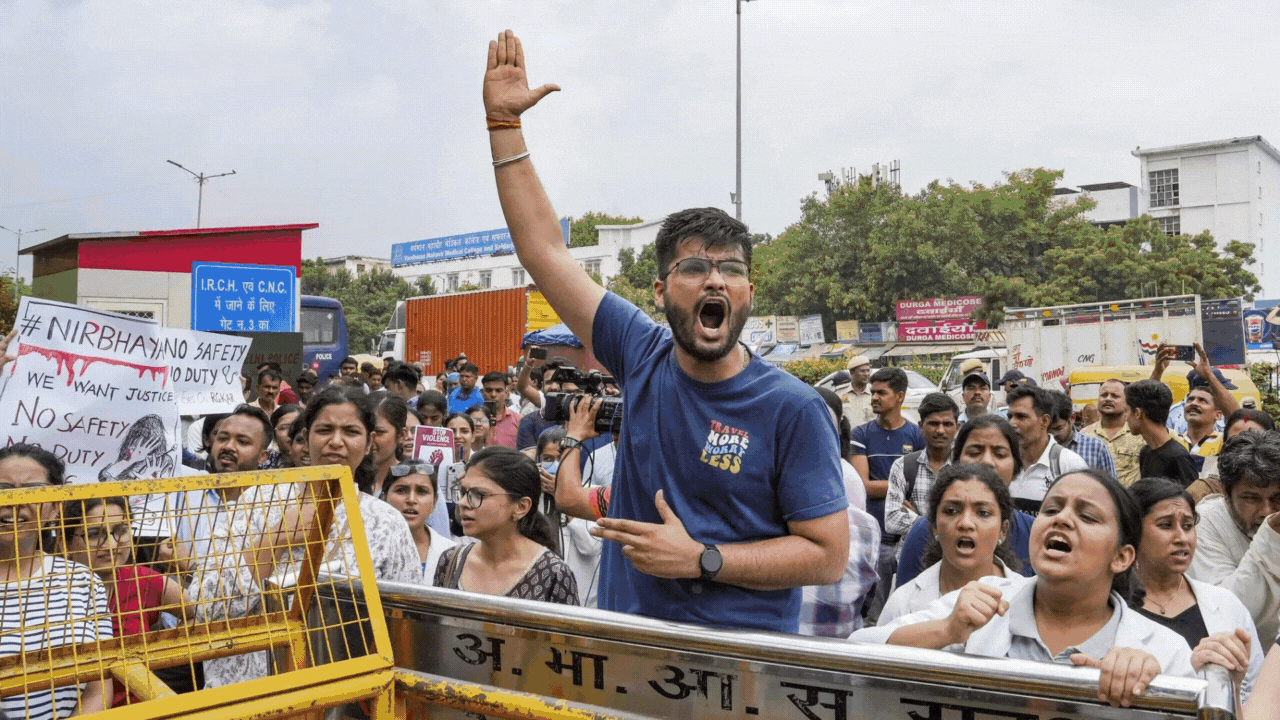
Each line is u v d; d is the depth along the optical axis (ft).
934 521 11.57
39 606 8.02
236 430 16.72
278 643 7.73
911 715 5.57
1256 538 11.94
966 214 165.78
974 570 11.32
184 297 51.31
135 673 6.87
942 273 163.73
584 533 16.20
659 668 6.33
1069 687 5.12
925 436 18.78
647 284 229.86
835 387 51.08
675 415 7.18
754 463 6.93
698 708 6.18
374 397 16.22
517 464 12.20
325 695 6.70
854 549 12.01
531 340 55.21
